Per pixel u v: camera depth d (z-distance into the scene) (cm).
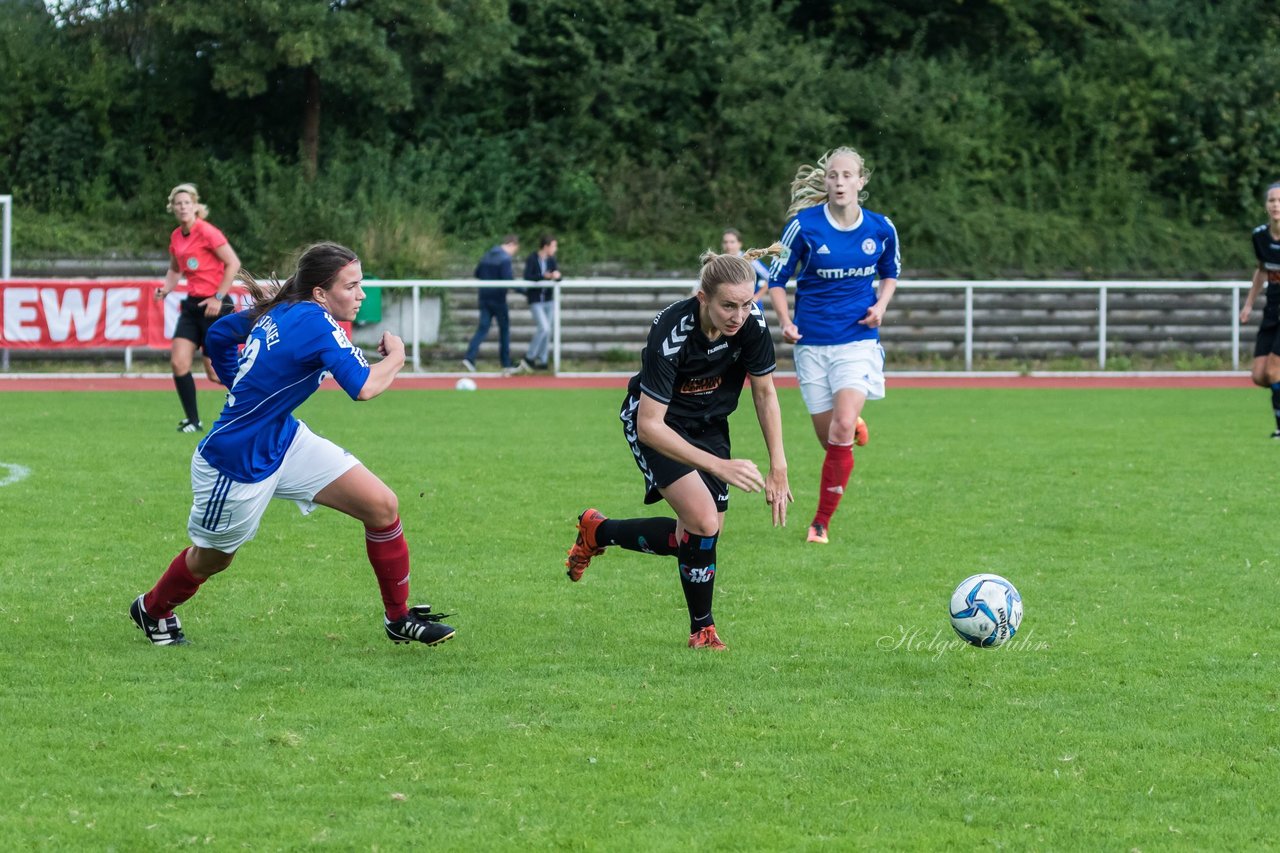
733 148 4391
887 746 716
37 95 4109
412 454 1881
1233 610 1029
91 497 1488
